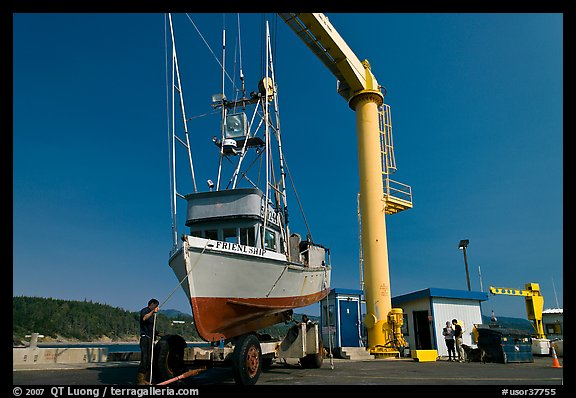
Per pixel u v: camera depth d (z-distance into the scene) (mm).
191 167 12258
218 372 12508
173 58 12266
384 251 21500
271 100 14867
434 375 11609
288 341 11602
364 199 22188
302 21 19234
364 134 22859
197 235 11633
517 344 16719
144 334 8648
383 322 20297
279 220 13391
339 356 19641
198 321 9000
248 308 10531
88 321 133125
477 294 22672
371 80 23719
